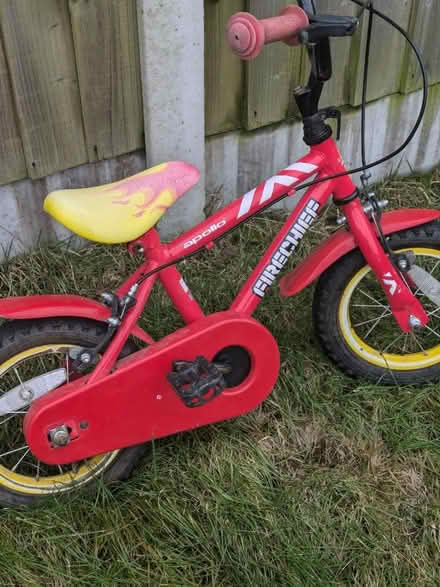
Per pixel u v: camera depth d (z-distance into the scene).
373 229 1.66
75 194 1.40
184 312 1.58
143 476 1.68
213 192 2.33
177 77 1.94
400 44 2.36
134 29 1.87
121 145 2.06
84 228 1.37
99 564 1.53
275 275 1.62
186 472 1.69
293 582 1.50
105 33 1.83
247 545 1.56
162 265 1.49
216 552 1.56
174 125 2.03
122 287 1.52
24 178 1.96
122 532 1.58
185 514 1.62
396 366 1.91
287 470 1.73
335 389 1.88
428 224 1.74
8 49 1.72
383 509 1.65
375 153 2.60
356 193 1.60
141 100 2.01
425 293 1.83
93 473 1.66
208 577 1.53
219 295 2.07
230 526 1.58
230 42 1.32
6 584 1.49
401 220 1.69
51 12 1.73
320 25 1.33
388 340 2.05
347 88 2.37
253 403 1.65
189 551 1.57
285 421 1.81
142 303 1.49
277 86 2.20
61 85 1.85
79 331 1.51
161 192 1.42
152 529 1.59
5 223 2.00
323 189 1.58
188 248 1.51
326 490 1.67
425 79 1.39
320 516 1.62
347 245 1.67
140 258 2.15
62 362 1.78
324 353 1.89
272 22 1.31
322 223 2.38
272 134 2.33
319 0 2.10
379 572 1.54
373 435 1.80
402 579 1.54
